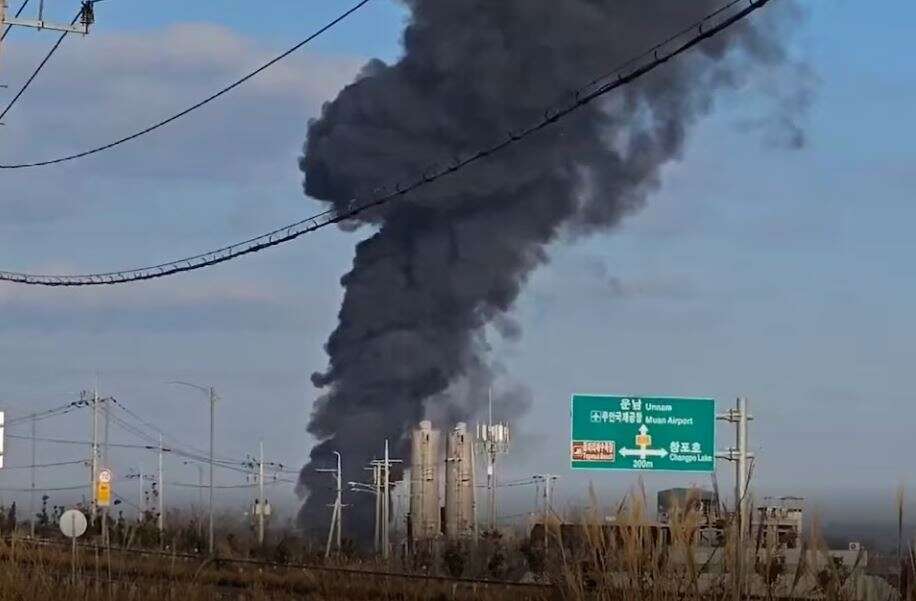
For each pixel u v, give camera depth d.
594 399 47.97
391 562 59.28
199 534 70.94
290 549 75.62
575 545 12.06
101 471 89.25
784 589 11.01
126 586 28.17
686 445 48.03
